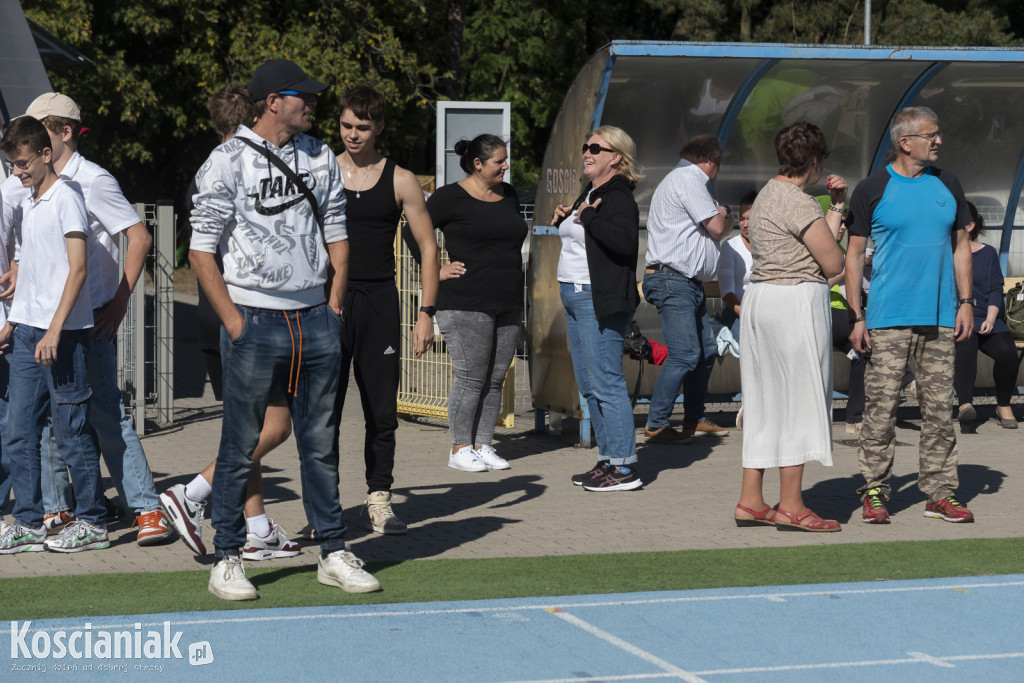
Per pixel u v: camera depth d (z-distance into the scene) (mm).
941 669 4910
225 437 5805
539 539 7336
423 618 5559
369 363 7305
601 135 8711
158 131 34281
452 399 9750
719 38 51281
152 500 7234
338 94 30016
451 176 14188
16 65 12266
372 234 7191
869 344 7824
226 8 31406
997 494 8844
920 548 7125
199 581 6254
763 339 7527
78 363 6867
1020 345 12617
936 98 12117
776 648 5152
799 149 7414
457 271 9453
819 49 10398
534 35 35906
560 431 11875
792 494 7617
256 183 5551
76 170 6984
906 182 7668
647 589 6117
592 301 8906
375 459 7457
